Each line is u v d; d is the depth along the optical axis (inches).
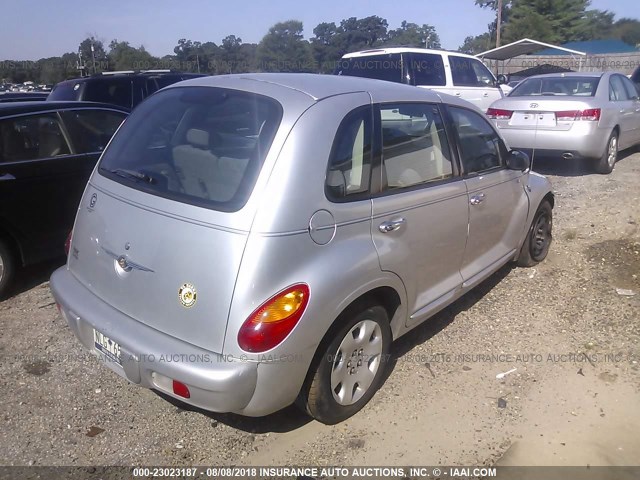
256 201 105.6
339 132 118.2
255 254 103.2
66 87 376.8
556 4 1626.5
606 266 213.3
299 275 107.8
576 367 150.8
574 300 188.4
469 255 163.8
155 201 116.3
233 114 120.6
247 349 103.2
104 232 123.9
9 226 190.5
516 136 351.9
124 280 118.0
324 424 128.6
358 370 128.9
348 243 117.3
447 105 156.9
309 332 108.9
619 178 341.4
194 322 107.1
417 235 136.2
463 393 139.8
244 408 107.7
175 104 134.0
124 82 382.6
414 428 127.5
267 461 118.1
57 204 204.5
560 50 1013.8
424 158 143.1
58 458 118.5
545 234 216.8
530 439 124.1
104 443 123.0
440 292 151.5
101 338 119.6
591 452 120.3
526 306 185.2
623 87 384.8
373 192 124.8
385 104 132.7
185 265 107.9
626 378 145.6
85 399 137.3
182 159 121.0
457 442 123.3
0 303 189.3
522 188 191.8
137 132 135.4
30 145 201.2
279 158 108.7
